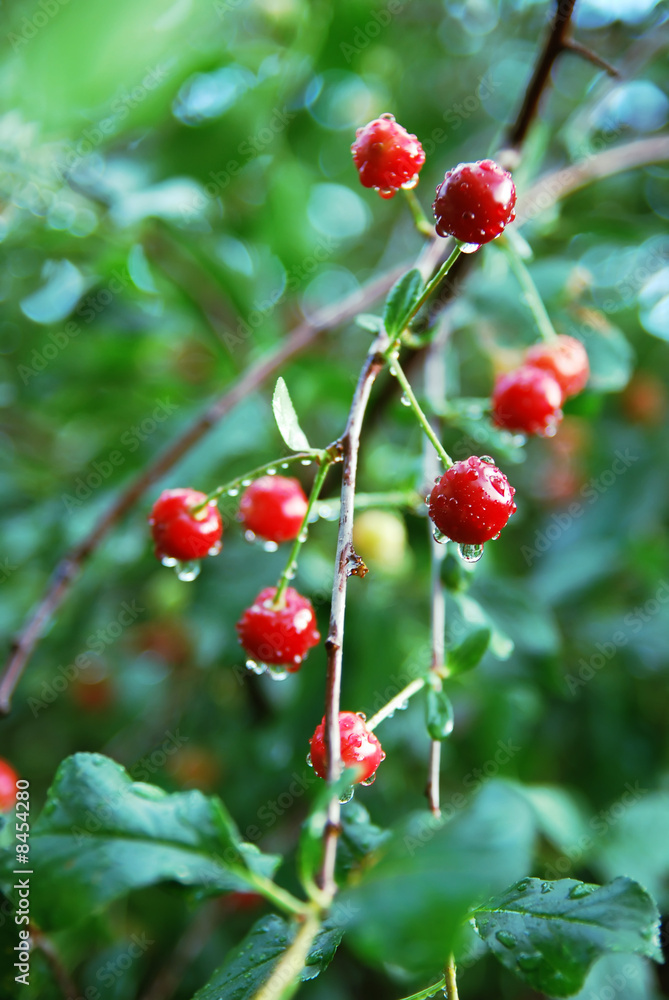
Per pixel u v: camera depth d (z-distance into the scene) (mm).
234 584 496
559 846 469
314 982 501
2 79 330
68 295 535
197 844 338
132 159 505
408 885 308
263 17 494
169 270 541
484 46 628
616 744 552
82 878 336
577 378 426
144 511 495
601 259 616
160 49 331
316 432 535
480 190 345
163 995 476
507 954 333
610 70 415
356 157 374
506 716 508
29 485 576
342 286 685
